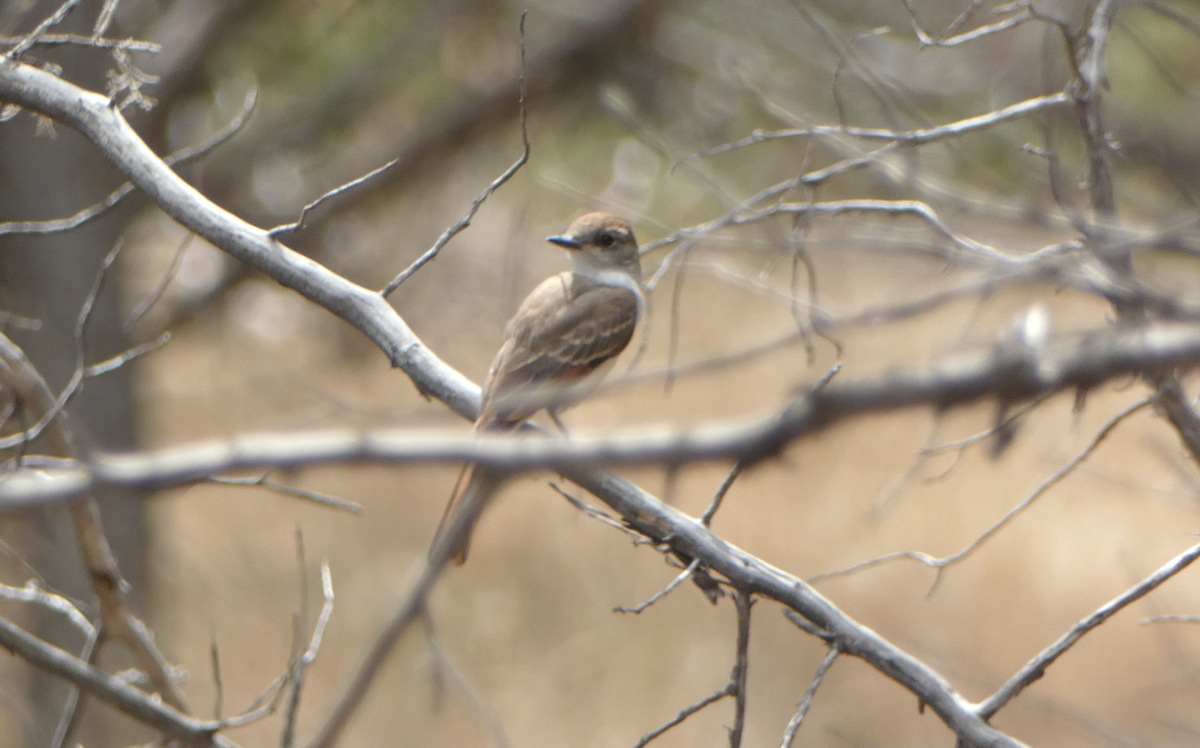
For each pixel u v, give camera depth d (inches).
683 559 225.1
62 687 521.7
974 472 738.8
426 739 655.8
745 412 527.8
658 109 543.2
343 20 545.6
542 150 568.1
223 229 250.5
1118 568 697.0
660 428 86.2
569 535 786.2
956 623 687.1
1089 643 661.3
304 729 650.8
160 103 478.9
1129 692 608.4
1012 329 103.5
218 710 255.8
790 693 678.5
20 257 501.0
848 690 677.9
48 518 430.0
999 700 212.5
